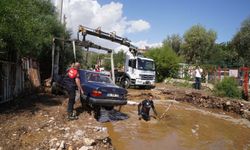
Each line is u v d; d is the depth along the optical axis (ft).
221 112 49.19
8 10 28.25
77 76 30.04
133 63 69.15
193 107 51.65
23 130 23.48
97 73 37.63
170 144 28.09
